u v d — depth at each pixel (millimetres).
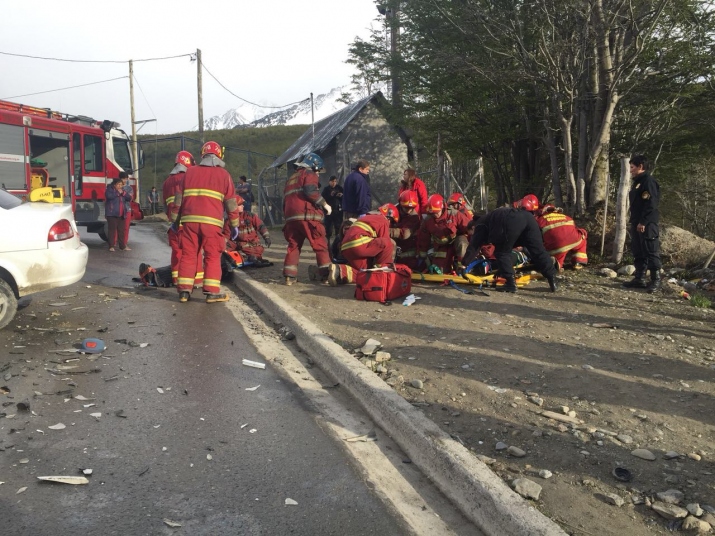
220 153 8117
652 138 12695
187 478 3430
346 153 23078
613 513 3008
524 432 3902
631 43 10758
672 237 10234
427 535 2973
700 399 4484
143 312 7422
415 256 9273
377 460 3732
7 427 4027
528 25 12125
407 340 5906
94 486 3318
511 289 8227
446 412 4199
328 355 5359
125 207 14141
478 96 14062
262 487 3355
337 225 13477
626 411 4258
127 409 4379
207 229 7918
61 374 5086
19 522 2963
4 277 6488
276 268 10773
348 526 3014
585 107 11523
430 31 14219
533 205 9359
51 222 6711
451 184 18406
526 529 2770
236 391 4793
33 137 13836
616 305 7523
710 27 11469
